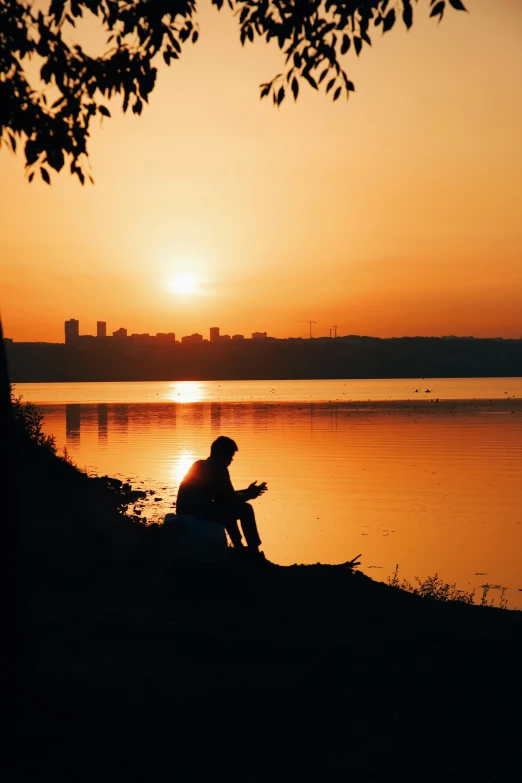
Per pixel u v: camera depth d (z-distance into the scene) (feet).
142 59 22.35
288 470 115.03
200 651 20.49
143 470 111.34
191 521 28.35
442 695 18.54
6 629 14.79
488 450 146.92
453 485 99.19
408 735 16.19
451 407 322.96
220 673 18.78
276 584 29.55
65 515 43.57
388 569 54.03
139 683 17.51
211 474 29.30
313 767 14.53
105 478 85.92
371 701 17.76
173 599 26.05
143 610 24.22
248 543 31.09
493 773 14.84
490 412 285.23
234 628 22.82
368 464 123.34
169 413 293.02
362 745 15.58
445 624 27.04
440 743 15.93
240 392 584.40
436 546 62.03
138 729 15.14
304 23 21.29
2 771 13.52
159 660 19.48
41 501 47.32
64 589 26.35
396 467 119.03
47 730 14.52
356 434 188.55
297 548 60.85
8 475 14.99
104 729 14.87
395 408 318.65
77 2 21.90
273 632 22.74
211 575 27.17
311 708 17.01
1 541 14.87
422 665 20.72
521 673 20.70
